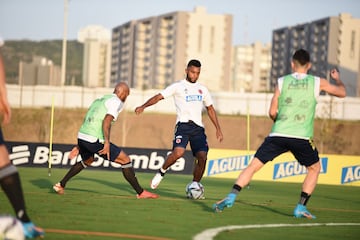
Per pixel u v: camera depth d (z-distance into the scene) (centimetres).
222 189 3834
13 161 5166
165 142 13712
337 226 2180
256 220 2234
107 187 3528
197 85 2945
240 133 13375
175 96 2928
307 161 2306
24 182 3691
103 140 2769
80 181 3931
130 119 13750
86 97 15788
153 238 1728
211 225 2045
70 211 2256
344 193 4016
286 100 2234
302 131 2222
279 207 2731
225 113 15062
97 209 2347
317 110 14312
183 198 2952
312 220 2319
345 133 13238
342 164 5053
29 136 13250
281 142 2230
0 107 1609
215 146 13212
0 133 1594
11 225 1439
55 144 5153
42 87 15650
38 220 1992
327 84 2234
